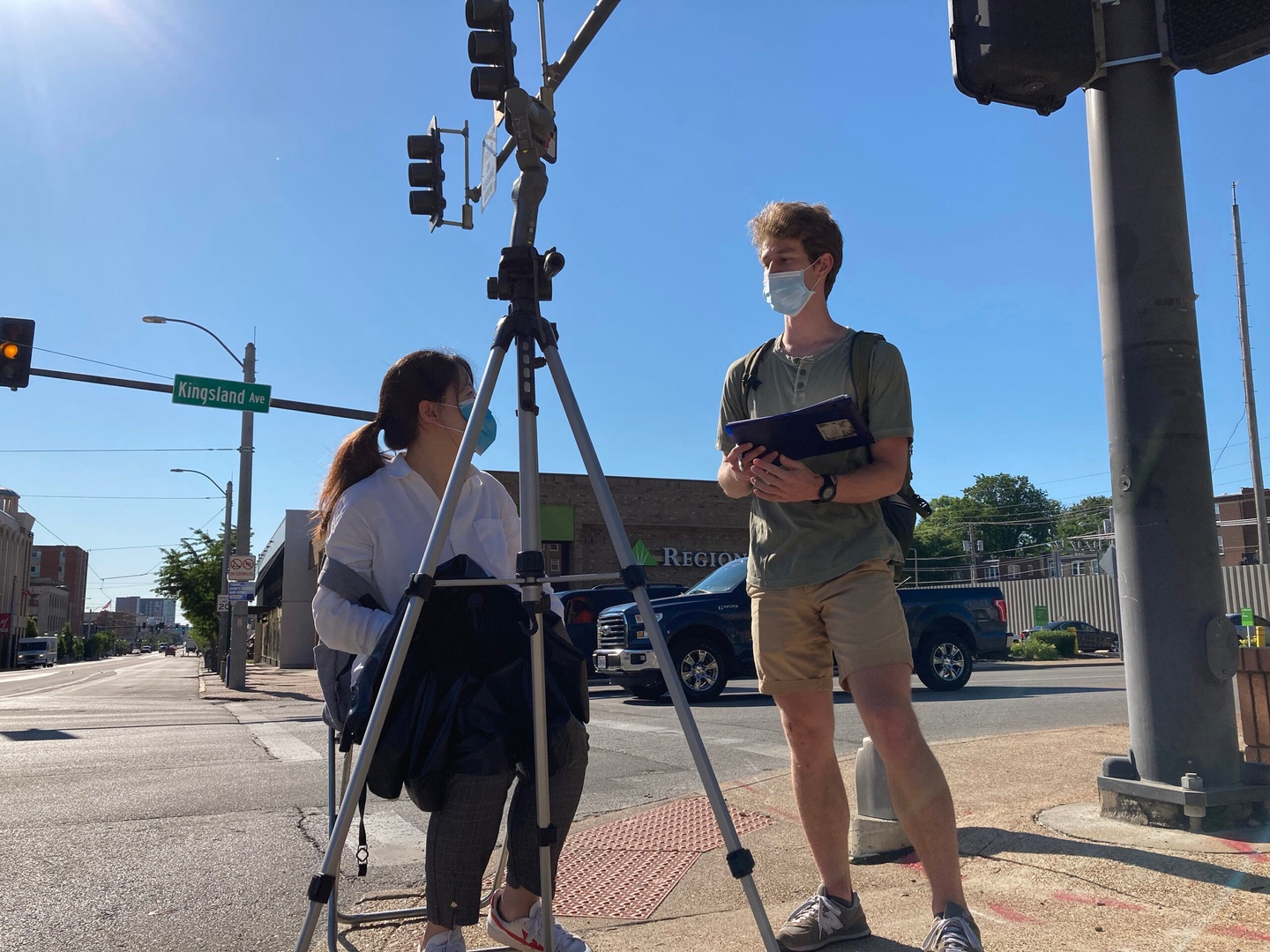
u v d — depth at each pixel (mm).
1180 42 3504
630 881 3305
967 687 12055
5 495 105188
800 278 2494
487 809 2039
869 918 2680
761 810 4434
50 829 4414
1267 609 24172
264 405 14945
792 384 2535
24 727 9469
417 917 2742
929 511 2520
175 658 124375
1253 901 2537
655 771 5852
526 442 2201
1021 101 3697
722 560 26875
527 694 2123
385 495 2332
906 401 2416
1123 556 3549
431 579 1977
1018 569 57156
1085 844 3186
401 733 2000
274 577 42500
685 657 10594
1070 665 20234
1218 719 3322
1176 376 3453
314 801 5074
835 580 2359
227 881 3568
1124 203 3572
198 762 6512
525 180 2498
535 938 2213
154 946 2865
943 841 2199
